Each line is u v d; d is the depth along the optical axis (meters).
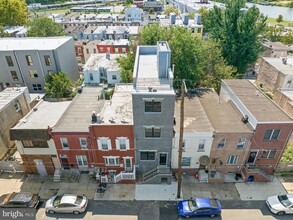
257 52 53.00
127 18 103.81
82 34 72.94
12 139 24.19
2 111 29.34
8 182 26.14
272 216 22.28
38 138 24.00
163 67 24.12
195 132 24.11
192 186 25.45
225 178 26.39
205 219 22.12
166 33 41.84
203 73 40.69
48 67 43.53
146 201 23.91
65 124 25.20
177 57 36.06
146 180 25.52
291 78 42.03
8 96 32.47
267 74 48.19
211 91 34.12
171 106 22.00
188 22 71.88
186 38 36.38
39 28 66.88
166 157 25.47
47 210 22.50
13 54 41.50
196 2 136.62
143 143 24.34
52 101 32.09
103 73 48.00
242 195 24.42
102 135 23.94
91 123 24.08
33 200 23.05
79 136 24.16
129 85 33.22
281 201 22.61
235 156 25.78
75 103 29.83
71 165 26.53
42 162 26.17
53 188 25.42
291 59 50.50
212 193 24.64
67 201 22.55
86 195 24.58
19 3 92.44
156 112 22.41
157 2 152.25
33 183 26.02
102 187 25.17
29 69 43.31
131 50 45.09
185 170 26.72
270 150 25.30
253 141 24.56
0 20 87.81
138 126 23.22
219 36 53.53
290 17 146.12
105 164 26.14
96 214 22.62
